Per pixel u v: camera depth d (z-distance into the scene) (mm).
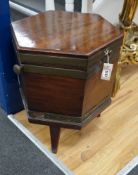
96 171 988
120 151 1073
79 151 1067
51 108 932
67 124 957
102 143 1106
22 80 902
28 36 869
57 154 1051
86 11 1293
